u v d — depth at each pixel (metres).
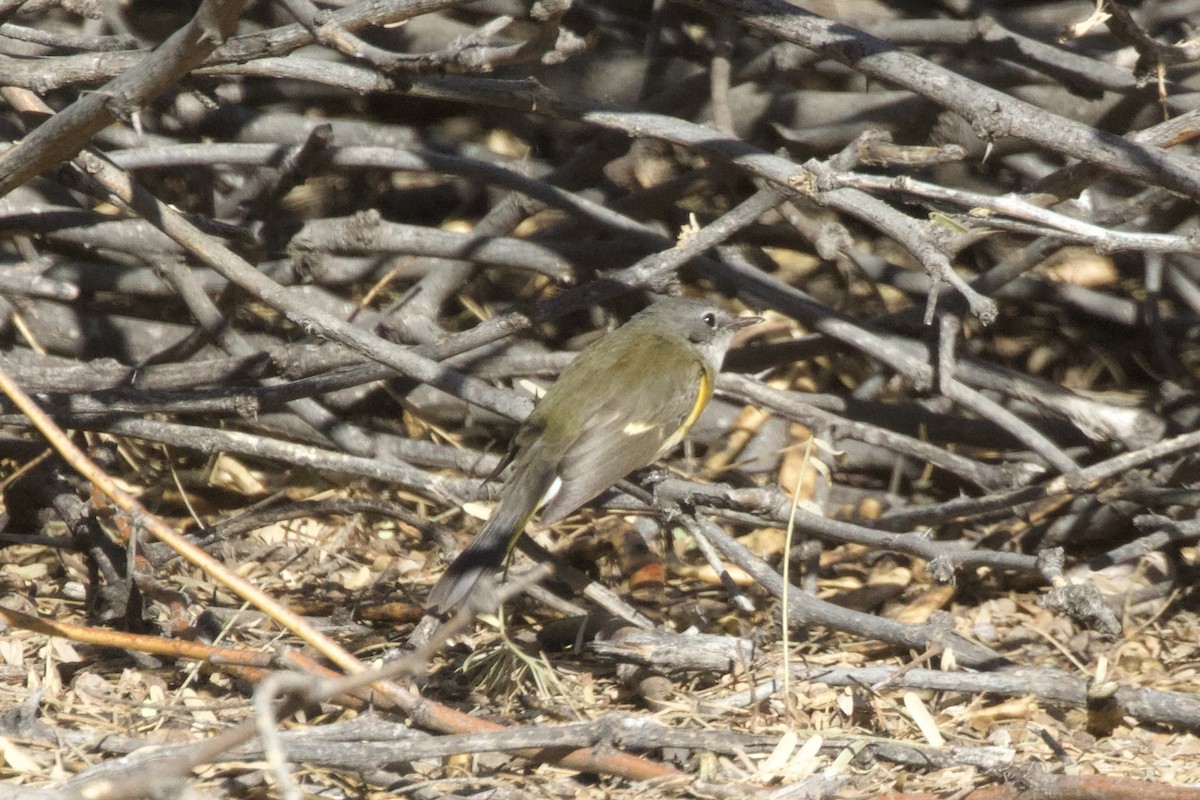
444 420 12.73
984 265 13.52
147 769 6.48
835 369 13.28
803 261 13.79
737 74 13.20
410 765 7.90
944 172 13.36
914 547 9.04
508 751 7.55
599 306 13.34
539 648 9.80
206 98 10.12
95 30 12.90
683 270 13.70
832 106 12.98
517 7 13.48
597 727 7.54
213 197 12.45
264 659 7.55
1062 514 11.66
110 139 12.83
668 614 10.73
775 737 7.97
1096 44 12.73
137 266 12.71
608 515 11.80
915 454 10.39
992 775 7.64
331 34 8.59
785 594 8.69
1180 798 6.74
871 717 8.69
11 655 9.25
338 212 14.02
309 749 7.14
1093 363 13.31
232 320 12.46
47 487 10.54
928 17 13.48
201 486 12.41
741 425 12.60
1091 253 13.45
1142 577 11.46
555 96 10.09
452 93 10.09
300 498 12.30
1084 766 8.16
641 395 9.72
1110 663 10.04
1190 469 11.19
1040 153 12.97
